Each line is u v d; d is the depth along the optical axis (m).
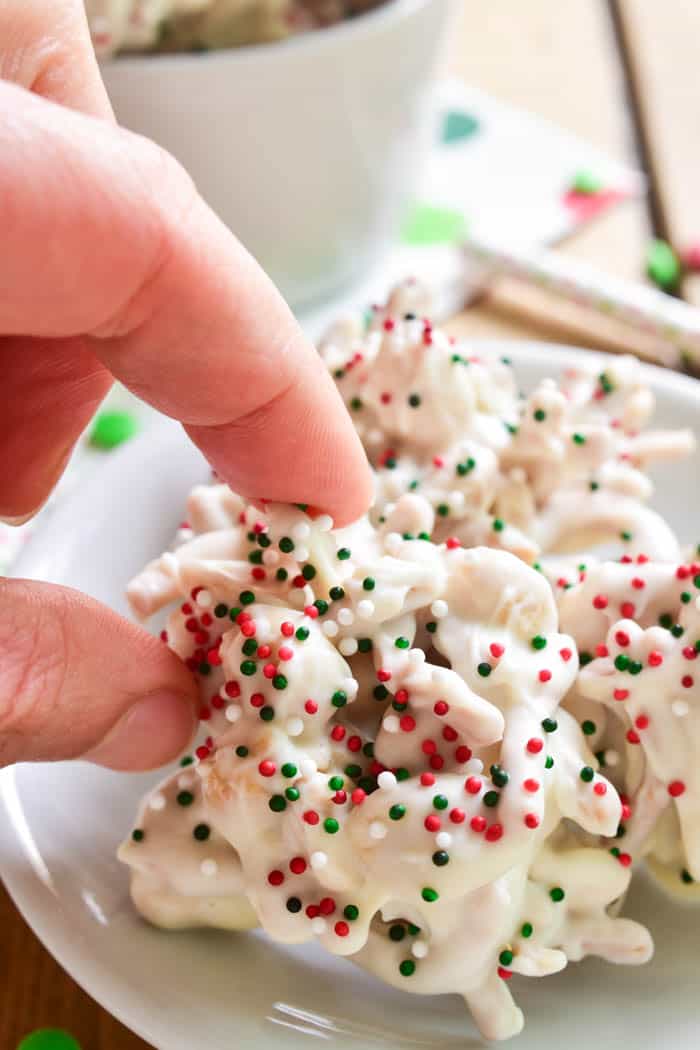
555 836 0.22
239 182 0.32
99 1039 0.22
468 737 0.21
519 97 0.46
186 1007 0.21
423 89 0.34
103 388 0.24
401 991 0.22
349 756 0.21
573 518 0.25
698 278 0.36
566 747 0.21
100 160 0.18
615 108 0.45
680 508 0.27
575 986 0.22
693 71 0.46
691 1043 0.21
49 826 0.23
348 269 0.36
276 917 0.21
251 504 0.23
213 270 0.19
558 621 0.23
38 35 0.21
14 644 0.20
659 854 0.22
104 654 0.21
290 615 0.21
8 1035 0.23
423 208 0.40
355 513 0.22
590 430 0.25
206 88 0.31
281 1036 0.21
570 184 0.40
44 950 0.24
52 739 0.21
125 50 0.32
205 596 0.22
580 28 0.50
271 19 0.34
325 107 0.32
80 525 0.26
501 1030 0.21
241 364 0.20
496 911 0.20
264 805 0.21
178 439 0.28
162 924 0.22
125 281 0.18
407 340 0.25
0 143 0.17
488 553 0.22
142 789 0.24
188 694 0.22
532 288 0.36
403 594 0.21
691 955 0.22
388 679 0.21
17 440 0.23
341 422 0.21
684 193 0.39
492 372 0.27
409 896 0.20
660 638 0.22
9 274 0.18
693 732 0.21
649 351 0.34
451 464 0.24
